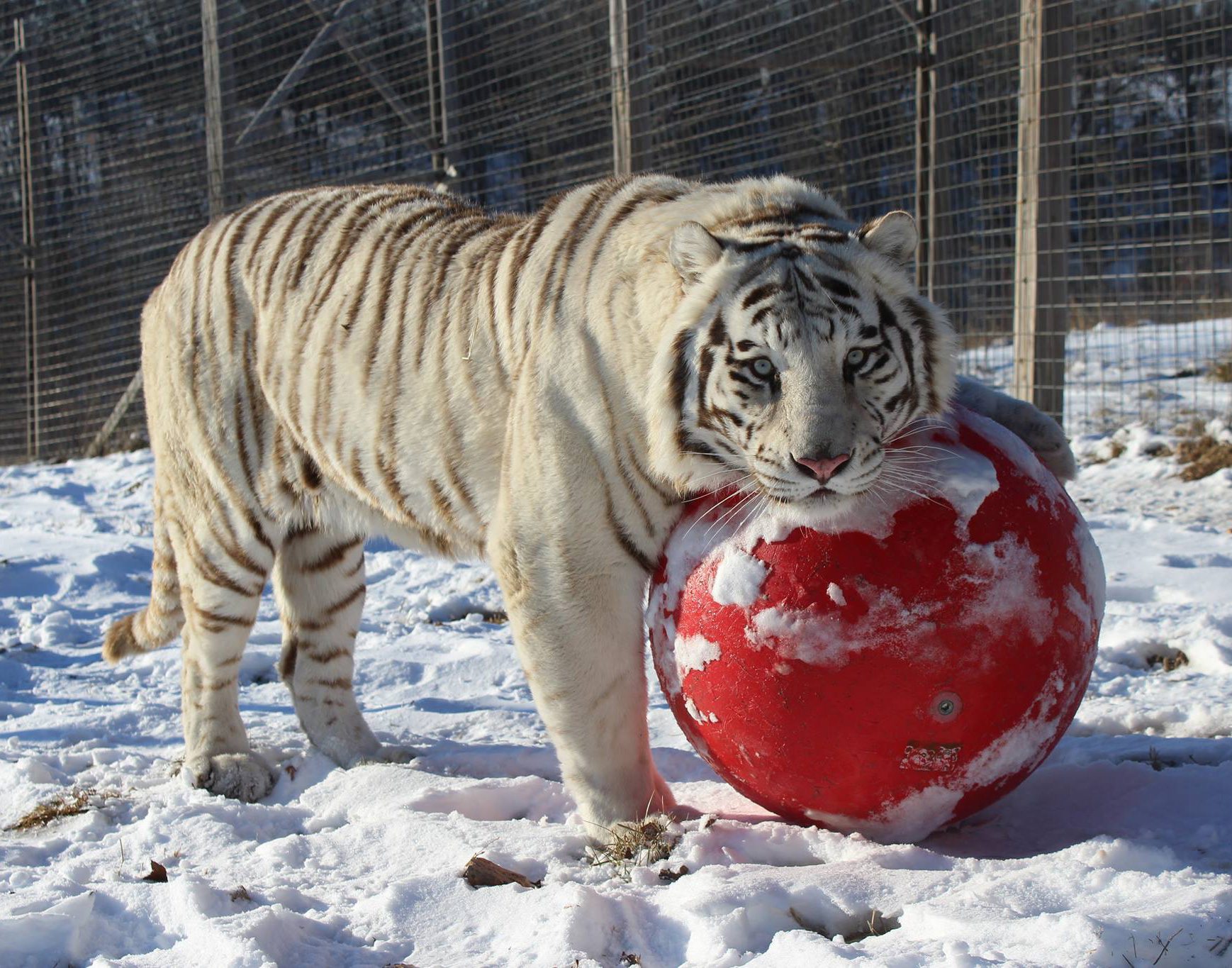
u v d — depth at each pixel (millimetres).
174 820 3779
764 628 3021
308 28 13836
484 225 4020
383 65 12812
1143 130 9953
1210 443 8789
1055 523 3127
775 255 3186
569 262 3574
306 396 4188
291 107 13438
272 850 3504
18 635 6746
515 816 3973
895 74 10641
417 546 4301
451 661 5770
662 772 4238
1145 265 13344
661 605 3318
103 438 13961
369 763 4379
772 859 3271
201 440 4500
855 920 2850
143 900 3086
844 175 10938
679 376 3238
